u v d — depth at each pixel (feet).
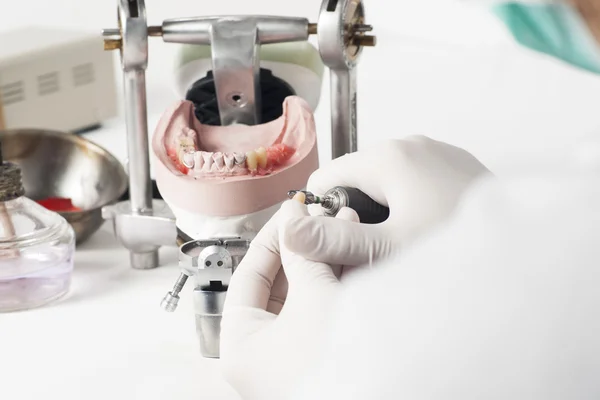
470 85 3.73
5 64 3.65
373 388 1.22
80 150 3.13
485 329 1.16
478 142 2.88
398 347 1.22
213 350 2.12
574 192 1.16
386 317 1.26
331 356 1.33
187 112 2.55
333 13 2.36
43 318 2.39
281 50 2.60
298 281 1.73
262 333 1.77
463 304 1.18
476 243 1.21
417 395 1.18
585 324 1.10
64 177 3.12
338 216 1.90
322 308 1.66
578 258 1.12
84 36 4.01
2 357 2.16
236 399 1.93
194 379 2.02
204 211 2.33
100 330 2.30
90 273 2.69
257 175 2.36
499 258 1.17
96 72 4.06
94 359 2.14
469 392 1.15
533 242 1.16
